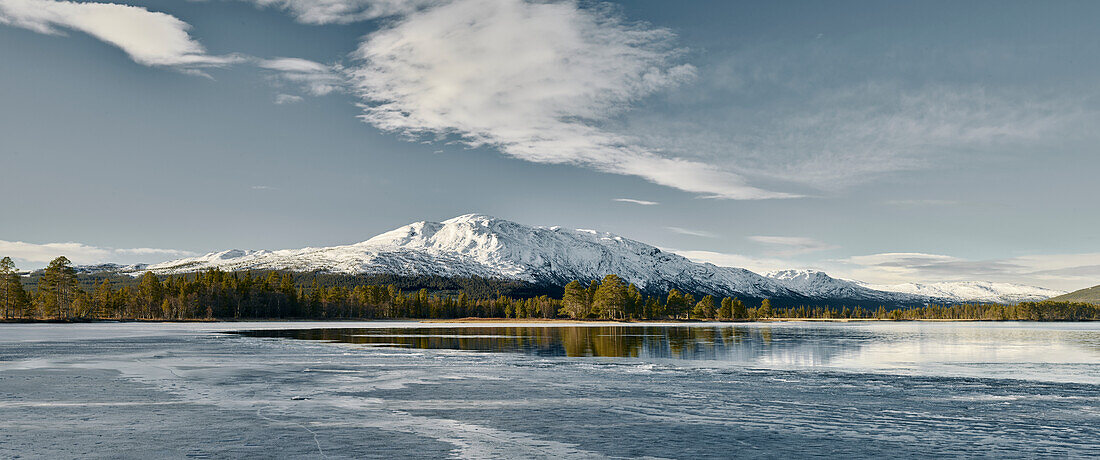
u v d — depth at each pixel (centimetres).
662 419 2806
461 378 4306
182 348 7275
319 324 19312
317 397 3419
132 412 2928
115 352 6588
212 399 3334
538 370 4875
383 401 3288
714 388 3825
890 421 2752
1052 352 7125
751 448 2269
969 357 6325
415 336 10844
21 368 4906
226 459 2072
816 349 7538
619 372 4744
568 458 2130
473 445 2305
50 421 2695
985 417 2856
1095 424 2691
